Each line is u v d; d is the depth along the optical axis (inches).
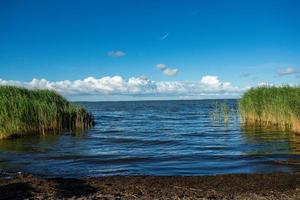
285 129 1255.5
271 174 606.5
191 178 583.5
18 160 766.5
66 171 661.3
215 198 454.3
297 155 786.8
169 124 1705.2
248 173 620.4
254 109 1480.1
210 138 1138.0
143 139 1133.1
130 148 949.2
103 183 549.0
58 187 517.3
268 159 745.6
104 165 714.8
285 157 764.0
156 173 642.2
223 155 806.5
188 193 490.6
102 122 1823.3
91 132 1307.8
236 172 641.6
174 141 1082.1
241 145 960.9
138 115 2524.6
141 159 772.0
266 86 1489.9
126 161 752.3
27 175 607.2
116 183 550.0
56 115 1279.5
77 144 1014.4
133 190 505.4
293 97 1189.1
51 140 1079.0
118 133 1299.2
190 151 881.5
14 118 1125.7
